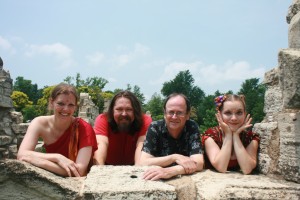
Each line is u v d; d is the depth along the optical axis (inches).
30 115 1855.3
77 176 125.9
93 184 109.7
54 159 126.3
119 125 186.9
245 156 142.4
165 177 119.9
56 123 147.6
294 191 116.2
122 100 184.5
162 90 2763.3
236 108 145.8
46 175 110.8
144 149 153.1
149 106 2215.8
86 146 145.6
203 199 110.3
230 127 146.9
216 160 142.6
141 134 186.9
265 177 136.3
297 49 132.4
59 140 148.4
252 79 1708.9
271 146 140.6
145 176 117.3
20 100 2058.3
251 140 153.0
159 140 157.4
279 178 132.8
